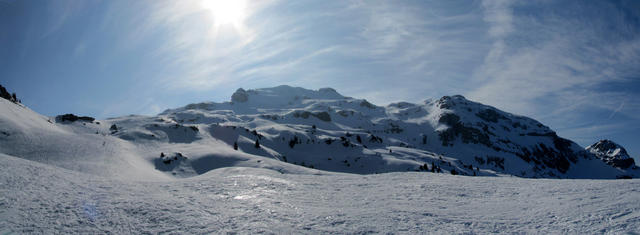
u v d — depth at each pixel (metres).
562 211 13.72
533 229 11.53
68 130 131.88
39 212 9.67
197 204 12.53
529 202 16.59
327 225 10.95
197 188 16.89
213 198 14.45
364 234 10.21
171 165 82.50
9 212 9.29
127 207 11.02
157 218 10.31
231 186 18.02
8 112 84.81
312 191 18.98
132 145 98.25
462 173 197.75
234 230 9.85
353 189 20.75
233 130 174.88
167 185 16.95
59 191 11.92
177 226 9.84
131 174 55.31
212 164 86.50
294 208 13.43
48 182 12.78
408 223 11.67
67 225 9.09
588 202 14.93
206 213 11.38
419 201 17.28
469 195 19.28
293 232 10.04
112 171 52.88
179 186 17.00
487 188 21.31
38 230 8.53
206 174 34.22
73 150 62.16
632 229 10.75
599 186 18.80
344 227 10.80
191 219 10.52
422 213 13.35
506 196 18.80
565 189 19.09
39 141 63.25
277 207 13.33
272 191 17.66
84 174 16.08
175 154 87.19
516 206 15.74
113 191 13.23
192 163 86.06
